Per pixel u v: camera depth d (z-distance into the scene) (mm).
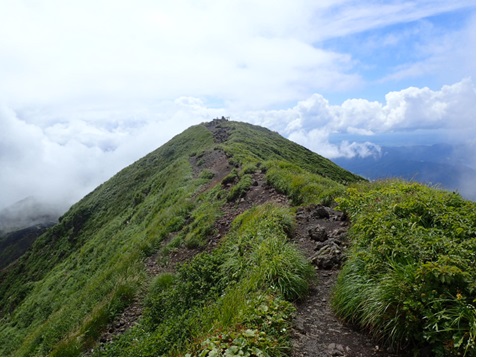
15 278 65062
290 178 16859
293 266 8203
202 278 10758
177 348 7492
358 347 5797
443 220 8016
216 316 7559
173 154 61094
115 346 10008
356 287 6707
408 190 10914
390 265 6582
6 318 37312
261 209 13633
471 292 5465
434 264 5898
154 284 12586
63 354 10836
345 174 53406
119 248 27812
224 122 72500
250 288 7836
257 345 5559
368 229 8234
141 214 33750
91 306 15133
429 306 5527
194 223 17078
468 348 4918
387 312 5805
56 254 59812
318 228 10547
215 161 33812
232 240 12219
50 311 26594
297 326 6445
